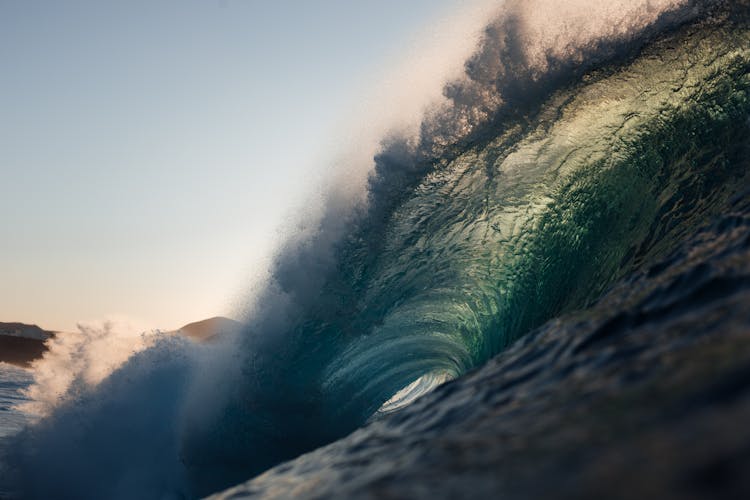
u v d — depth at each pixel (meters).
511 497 1.51
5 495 7.75
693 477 1.22
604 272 6.33
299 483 2.57
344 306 7.91
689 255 3.82
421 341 8.71
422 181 7.66
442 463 2.05
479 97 7.37
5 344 58.09
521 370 3.11
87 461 8.23
